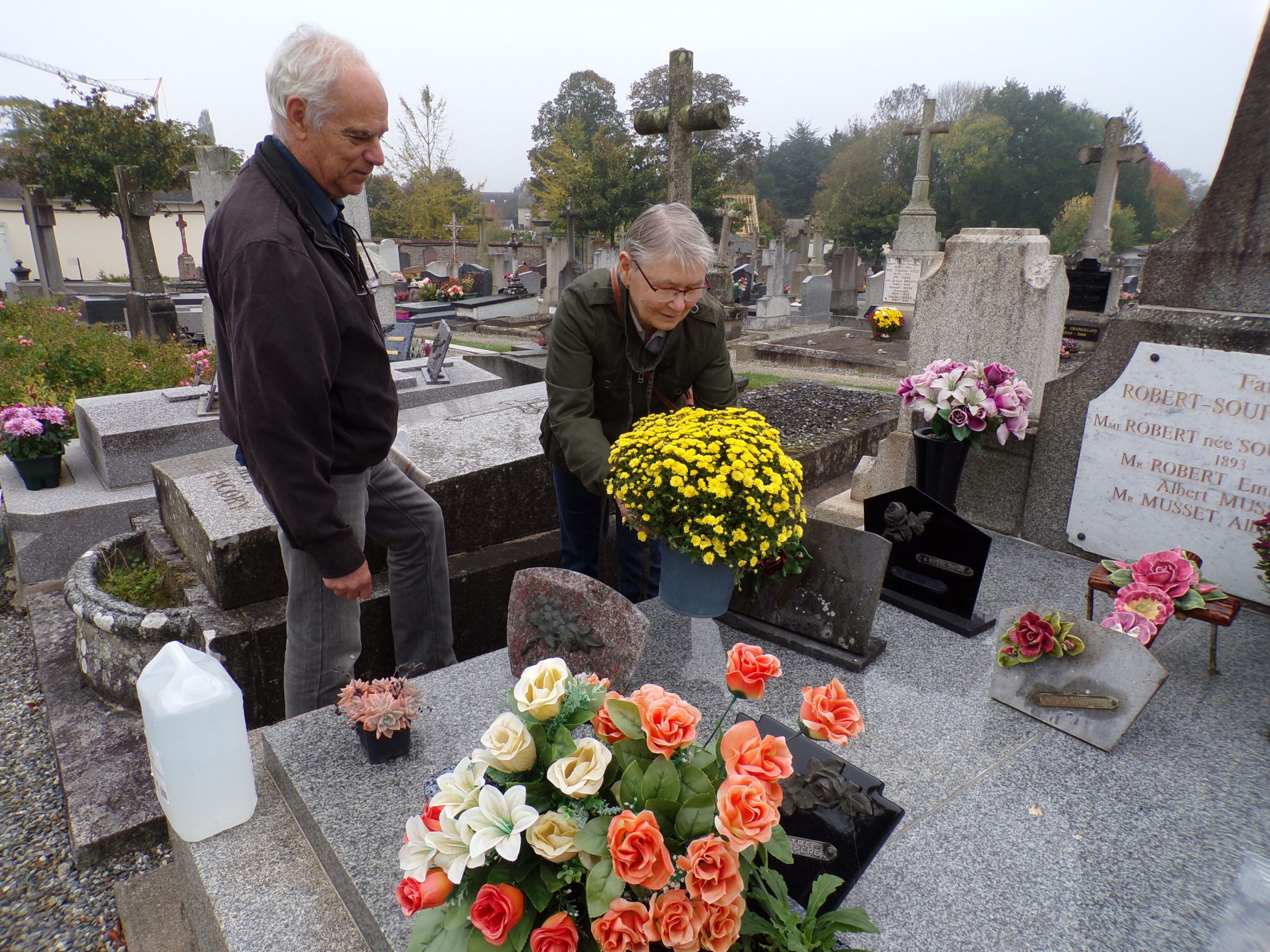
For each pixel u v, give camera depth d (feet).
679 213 6.72
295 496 6.20
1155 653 7.86
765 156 231.91
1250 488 8.54
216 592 9.73
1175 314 8.97
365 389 6.82
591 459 7.25
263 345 5.85
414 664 6.16
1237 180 8.45
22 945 7.00
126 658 9.33
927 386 10.38
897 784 5.79
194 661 5.60
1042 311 11.41
